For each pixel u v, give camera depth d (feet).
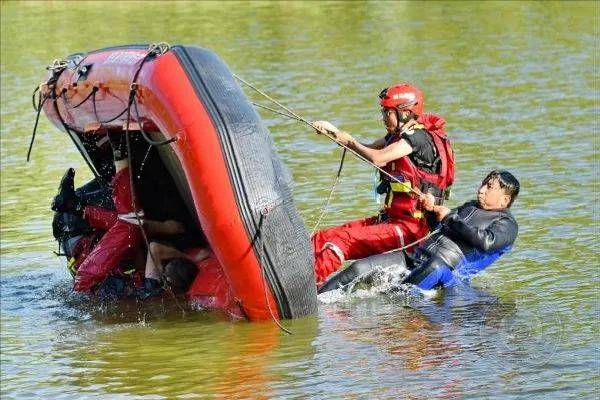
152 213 77.87
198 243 77.46
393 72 160.56
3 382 60.49
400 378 56.29
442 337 62.23
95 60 76.79
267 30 217.97
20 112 148.56
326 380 56.95
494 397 52.85
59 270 82.94
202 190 65.87
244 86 155.74
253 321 68.08
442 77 153.28
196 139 65.92
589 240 78.43
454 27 207.00
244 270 66.44
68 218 81.61
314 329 65.67
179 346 64.85
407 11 238.07
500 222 70.85
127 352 64.54
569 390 53.16
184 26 229.04
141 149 76.59
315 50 187.93
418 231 73.26
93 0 284.41
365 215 88.38
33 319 72.38
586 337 60.49
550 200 88.79
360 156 72.90
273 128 126.41
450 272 70.69
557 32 190.90
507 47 177.27
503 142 110.83
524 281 71.05
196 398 56.03
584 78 145.07
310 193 96.27
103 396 57.41
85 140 82.12
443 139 73.92
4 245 89.35
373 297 70.85
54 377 60.95
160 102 67.87
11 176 112.98
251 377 58.29
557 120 120.06
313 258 68.39
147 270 75.72
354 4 255.70
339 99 141.69
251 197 65.77
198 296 72.90
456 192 92.48
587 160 101.24
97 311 73.41
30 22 249.14
